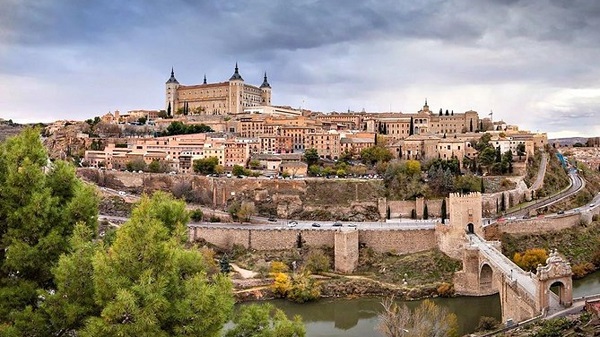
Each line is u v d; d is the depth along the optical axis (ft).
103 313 154.51
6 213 179.83
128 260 167.73
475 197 647.56
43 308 169.37
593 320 374.22
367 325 511.40
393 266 650.84
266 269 646.33
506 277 486.79
